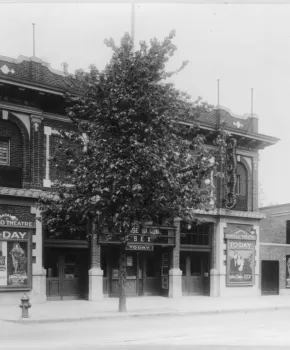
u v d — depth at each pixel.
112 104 19.62
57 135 24.62
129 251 27.64
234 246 30.61
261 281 32.28
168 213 20.72
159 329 15.84
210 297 29.30
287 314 22.05
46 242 24.34
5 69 23.30
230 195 30.05
